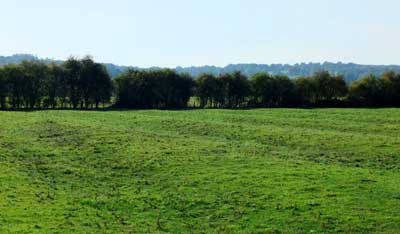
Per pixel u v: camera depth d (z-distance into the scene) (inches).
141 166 1598.2
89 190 1327.5
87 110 4195.4
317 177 1407.5
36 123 2628.0
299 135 2289.6
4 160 1691.7
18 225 1001.5
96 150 1871.3
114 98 5000.0
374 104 4940.9
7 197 1213.7
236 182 1363.2
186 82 4995.1
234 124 2731.3
